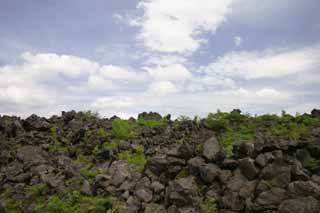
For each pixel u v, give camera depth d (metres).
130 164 12.65
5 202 11.78
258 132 14.09
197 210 9.48
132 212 10.05
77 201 10.94
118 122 16.97
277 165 9.86
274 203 8.84
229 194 9.66
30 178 12.97
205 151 11.53
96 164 13.69
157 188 10.74
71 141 16.20
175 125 16.83
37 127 17.55
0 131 17.66
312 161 10.39
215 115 16.59
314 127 13.77
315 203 8.28
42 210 10.78
